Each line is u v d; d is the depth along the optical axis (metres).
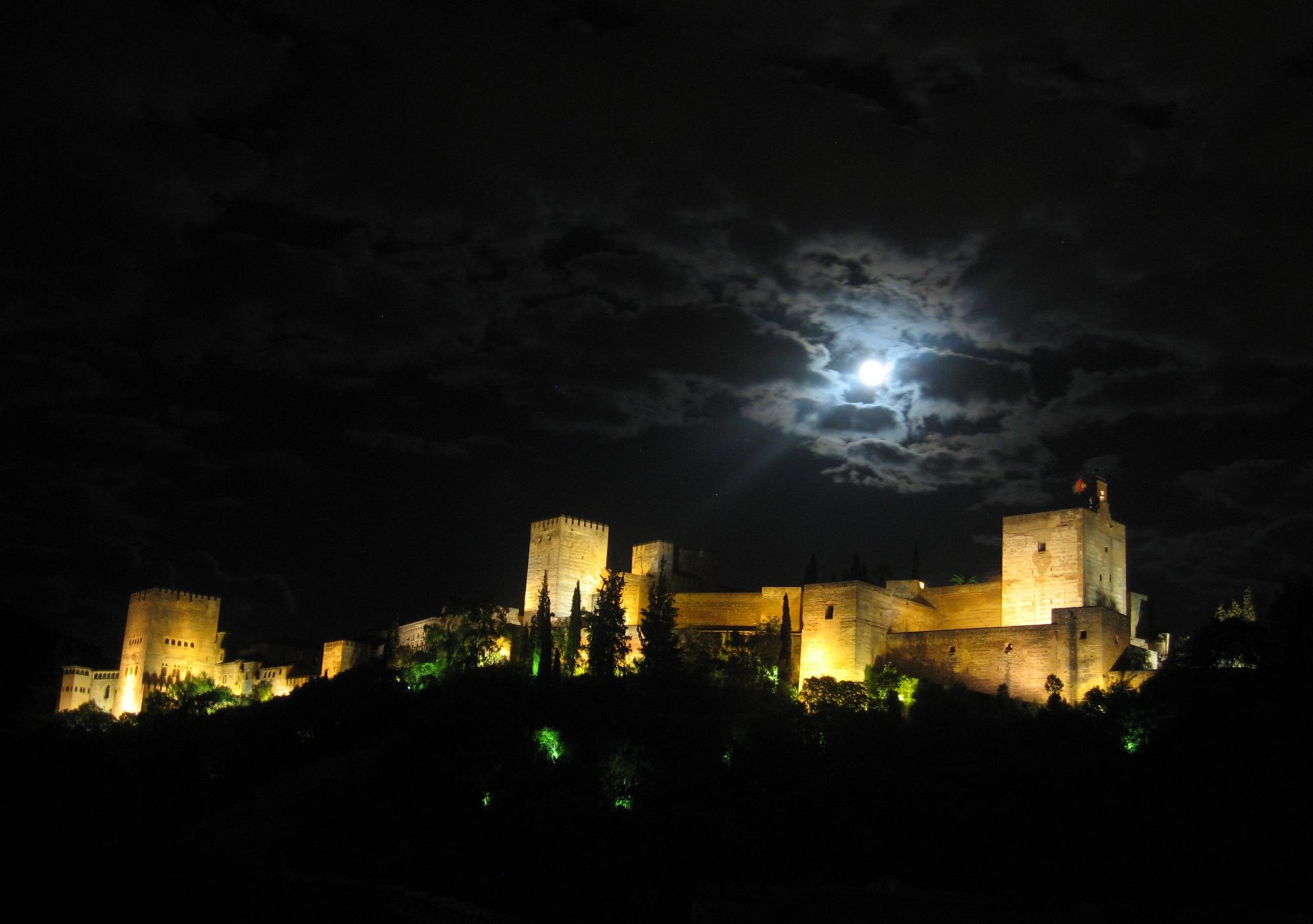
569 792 142.88
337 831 148.12
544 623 174.38
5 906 121.94
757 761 145.12
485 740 157.62
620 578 182.12
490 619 190.38
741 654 168.62
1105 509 171.38
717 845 130.12
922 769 141.25
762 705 158.12
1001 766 136.00
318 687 187.75
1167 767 131.38
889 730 150.25
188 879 135.38
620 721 156.00
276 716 181.75
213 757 174.75
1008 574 171.25
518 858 134.25
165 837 152.62
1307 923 101.25
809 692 159.62
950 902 107.38
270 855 146.12
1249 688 138.75
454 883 132.12
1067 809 128.12
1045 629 158.12
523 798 143.62
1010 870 120.44
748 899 111.38
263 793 165.00
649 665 166.38
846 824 130.75
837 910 109.19
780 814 134.75
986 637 162.12
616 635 177.12
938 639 165.62
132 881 132.62
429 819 146.25
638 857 130.75
